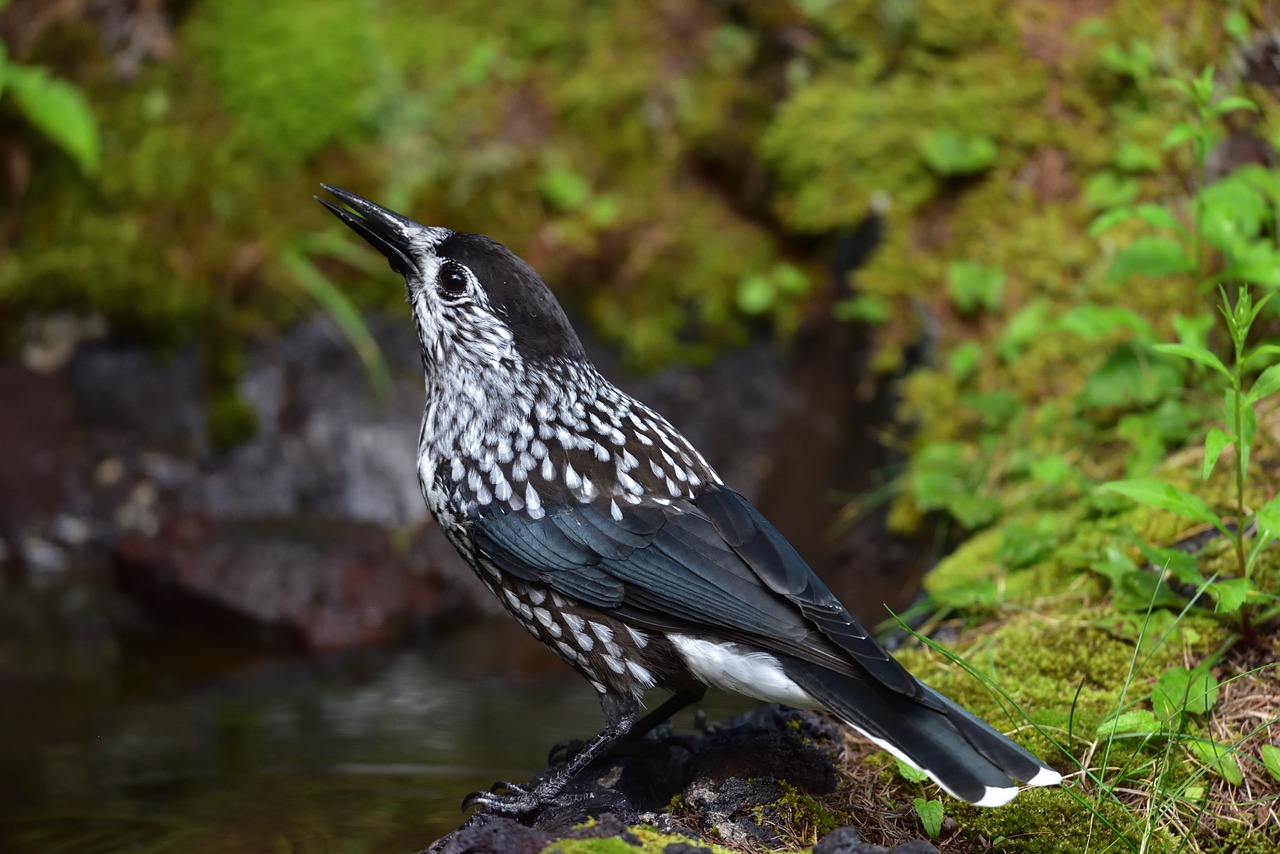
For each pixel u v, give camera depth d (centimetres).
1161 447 864
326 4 1315
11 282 1272
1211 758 608
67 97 1198
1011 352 1018
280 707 930
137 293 1274
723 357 1284
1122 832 586
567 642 679
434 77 1327
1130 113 1068
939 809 595
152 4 1310
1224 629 698
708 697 898
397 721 887
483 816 624
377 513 1263
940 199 1153
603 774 684
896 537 1053
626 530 655
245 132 1297
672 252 1302
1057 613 761
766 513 1205
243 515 1258
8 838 696
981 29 1158
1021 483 947
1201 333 866
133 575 1167
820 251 1273
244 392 1285
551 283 1293
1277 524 630
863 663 583
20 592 1202
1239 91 988
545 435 692
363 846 675
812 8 1265
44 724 895
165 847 681
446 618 1168
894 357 1120
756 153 1299
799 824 600
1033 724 627
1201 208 872
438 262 730
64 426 1287
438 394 732
